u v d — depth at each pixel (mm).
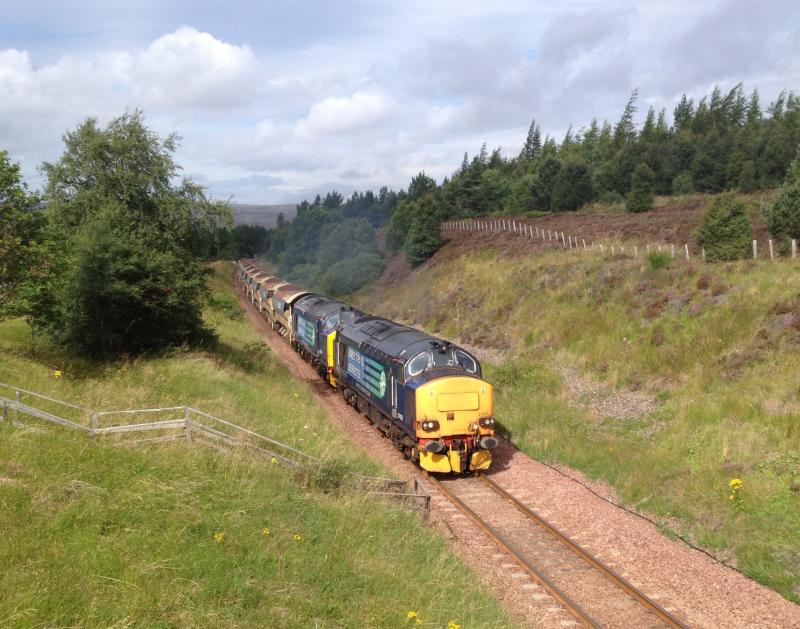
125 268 20422
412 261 50750
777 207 25891
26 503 8297
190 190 24547
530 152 98875
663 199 51250
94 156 22984
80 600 6613
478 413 15125
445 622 8383
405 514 11969
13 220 15820
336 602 8000
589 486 14672
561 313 27656
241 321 43344
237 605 7262
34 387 14469
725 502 12391
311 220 78000
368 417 20422
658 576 10477
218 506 9773
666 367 19766
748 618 9242
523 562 10797
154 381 17812
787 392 15445
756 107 81875
